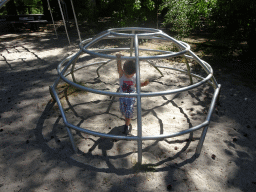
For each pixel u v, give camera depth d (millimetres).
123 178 2229
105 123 3225
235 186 2141
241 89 4312
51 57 6680
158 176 2256
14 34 10750
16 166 2381
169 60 6207
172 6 7781
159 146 2732
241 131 3020
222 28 6379
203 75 5074
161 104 3801
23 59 6539
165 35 2770
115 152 2621
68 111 3559
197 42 8133
